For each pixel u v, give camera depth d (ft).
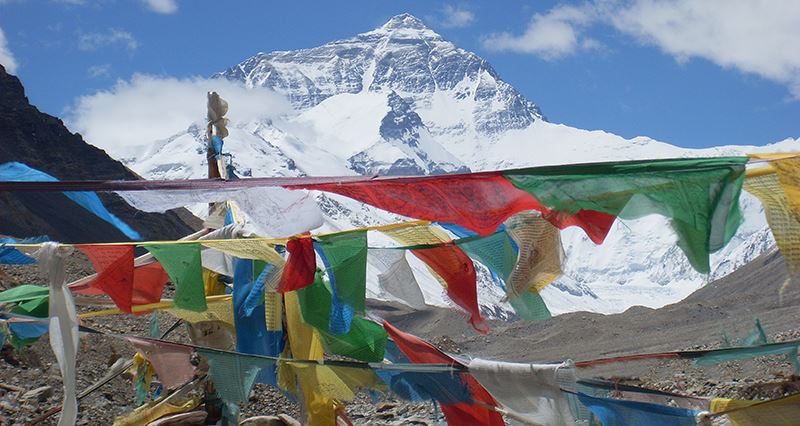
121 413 65.41
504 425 41.88
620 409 37.06
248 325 48.11
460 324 201.36
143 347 44.96
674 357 38.24
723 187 31.60
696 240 31.96
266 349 48.11
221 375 44.29
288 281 42.65
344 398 44.34
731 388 68.90
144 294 49.42
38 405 65.57
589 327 208.85
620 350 161.07
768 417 35.76
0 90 522.47
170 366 45.09
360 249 41.75
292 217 39.01
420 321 196.34
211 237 48.85
